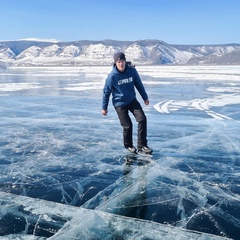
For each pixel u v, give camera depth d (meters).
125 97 4.33
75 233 2.44
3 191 3.25
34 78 27.50
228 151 4.54
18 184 3.43
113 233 2.43
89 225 2.55
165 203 2.93
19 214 2.75
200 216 2.68
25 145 4.96
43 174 3.73
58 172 3.79
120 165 4.01
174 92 12.78
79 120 7.00
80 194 3.16
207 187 3.29
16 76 32.62
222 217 2.66
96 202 2.97
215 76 24.44
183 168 3.87
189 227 2.51
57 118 7.28
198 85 16.06
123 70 4.18
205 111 7.93
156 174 3.67
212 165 3.96
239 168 3.85
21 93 13.16
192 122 6.57
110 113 7.92
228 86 15.18
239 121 6.60
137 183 3.41
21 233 2.45
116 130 5.96
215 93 12.15
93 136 5.51
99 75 32.50
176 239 2.34
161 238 2.35
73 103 9.90
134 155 4.40
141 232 2.44
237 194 3.12
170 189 3.24
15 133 5.77
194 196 3.07
